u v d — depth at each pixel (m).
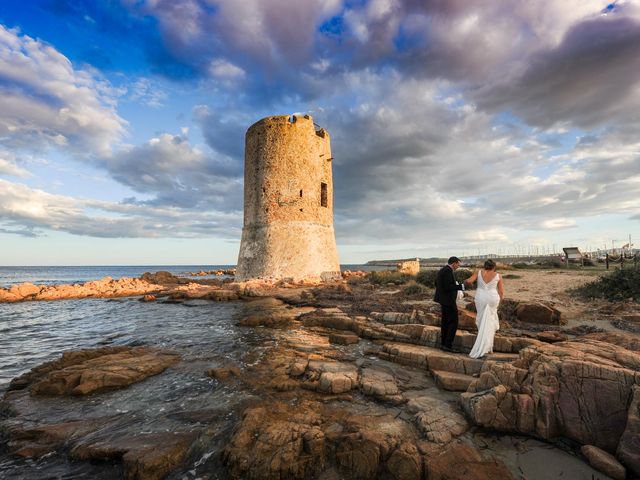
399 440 4.32
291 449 4.15
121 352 8.91
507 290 14.02
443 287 7.66
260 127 26.36
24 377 7.38
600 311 9.73
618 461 3.85
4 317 16.28
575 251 24.83
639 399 4.00
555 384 4.59
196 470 4.18
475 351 6.85
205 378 7.16
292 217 25.28
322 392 6.08
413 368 7.21
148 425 5.24
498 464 3.96
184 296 21.17
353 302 14.84
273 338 10.23
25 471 4.32
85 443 4.72
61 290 24.45
